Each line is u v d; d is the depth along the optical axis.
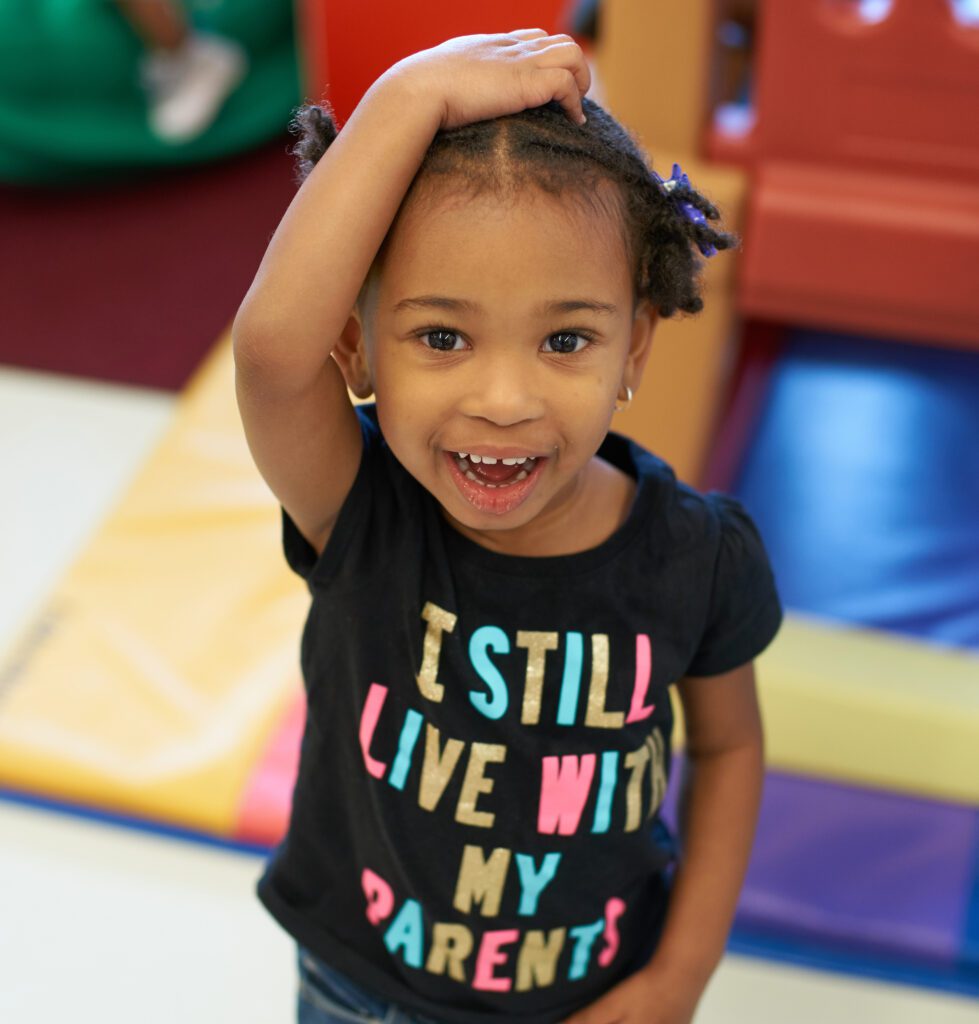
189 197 2.97
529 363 0.77
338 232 0.75
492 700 0.87
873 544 2.02
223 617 1.88
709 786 1.00
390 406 0.79
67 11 2.84
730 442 2.18
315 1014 1.05
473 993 0.97
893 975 1.50
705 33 1.67
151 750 1.71
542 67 0.77
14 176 2.93
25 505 2.16
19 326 2.57
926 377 2.30
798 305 1.82
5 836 1.64
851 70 1.66
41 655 1.83
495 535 0.88
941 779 1.65
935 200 1.71
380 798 0.91
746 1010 1.48
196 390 2.29
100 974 1.52
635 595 0.87
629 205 0.79
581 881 0.93
